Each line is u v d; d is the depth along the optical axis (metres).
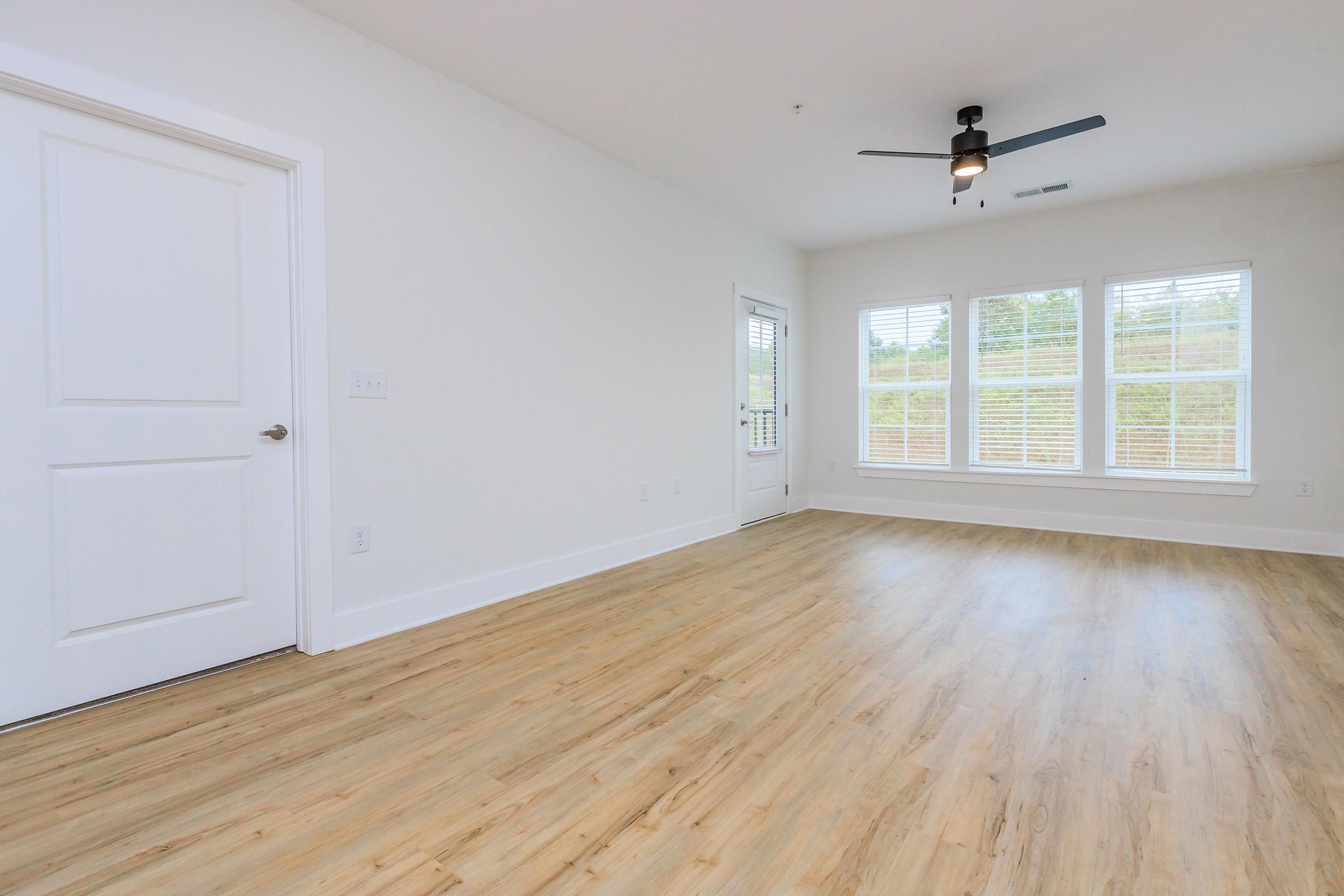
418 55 2.77
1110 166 4.05
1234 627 2.75
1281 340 4.20
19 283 1.87
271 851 1.35
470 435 3.07
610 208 3.87
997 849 1.35
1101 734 1.84
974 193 4.54
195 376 2.23
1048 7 2.47
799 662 2.40
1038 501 5.10
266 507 2.43
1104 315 4.78
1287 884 1.24
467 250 3.04
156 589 2.16
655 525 4.29
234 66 2.24
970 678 2.25
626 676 2.28
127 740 1.82
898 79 3.00
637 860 1.32
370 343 2.65
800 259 6.04
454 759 1.73
